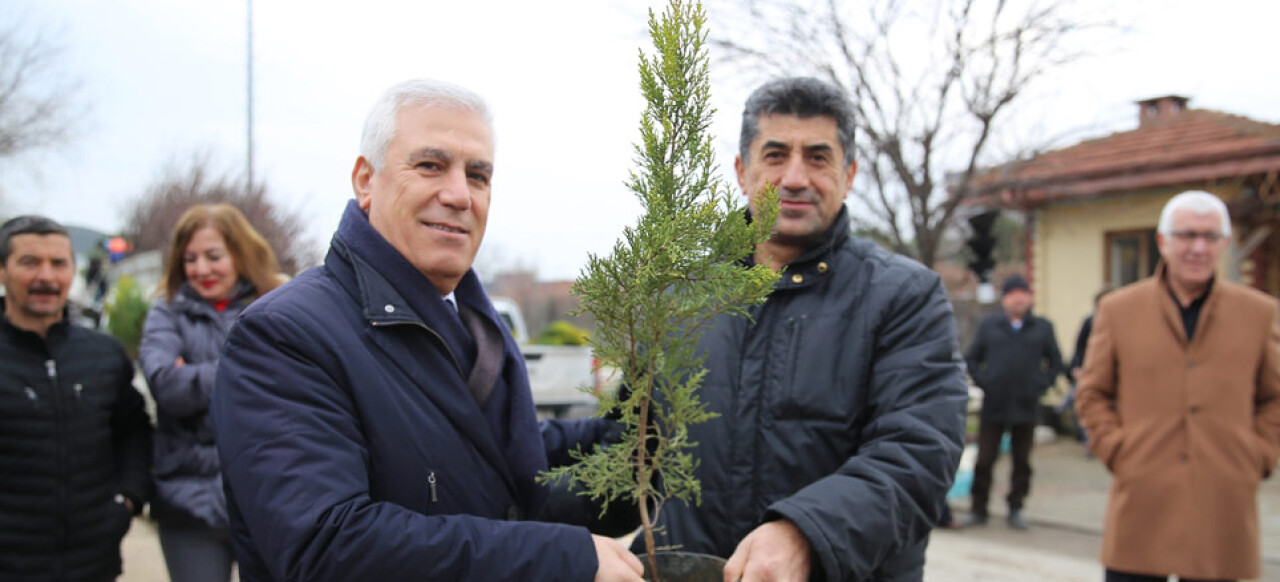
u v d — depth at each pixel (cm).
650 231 124
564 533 127
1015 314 640
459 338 158
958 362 173
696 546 179
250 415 130
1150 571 302
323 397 133
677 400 142
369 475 138
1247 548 294
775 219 129
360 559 120
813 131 182
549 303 3222
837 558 140
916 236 833
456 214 150
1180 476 297
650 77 131
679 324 136
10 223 270
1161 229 311
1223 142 955
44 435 266
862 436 173
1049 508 690
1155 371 305
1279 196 902
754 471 178
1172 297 312
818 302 183
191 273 311
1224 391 297
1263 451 297
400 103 151
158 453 292
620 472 142
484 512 152
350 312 145
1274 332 303
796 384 177
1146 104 1140
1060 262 1094
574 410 996
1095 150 1091
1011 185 890
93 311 696
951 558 545
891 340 174
